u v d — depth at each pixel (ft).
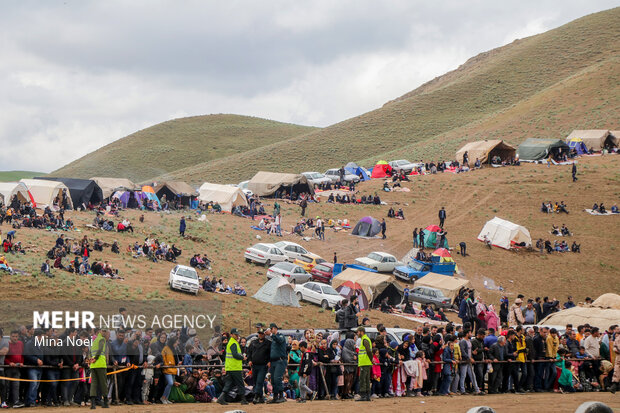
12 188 193.26
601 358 72.43
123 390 55.83
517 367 68.28
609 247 221.25
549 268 204.74
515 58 602.44
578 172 281.74
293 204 257.14
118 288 124.36
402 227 231.30
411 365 63.36
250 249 176.35
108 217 199.21
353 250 203.21
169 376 57.00
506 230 216.95
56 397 54.08
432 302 153.79
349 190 278.67
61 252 136.56
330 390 62.18
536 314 114.83
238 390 56.08
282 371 57.00
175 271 135.44
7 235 144.97
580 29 615.16
